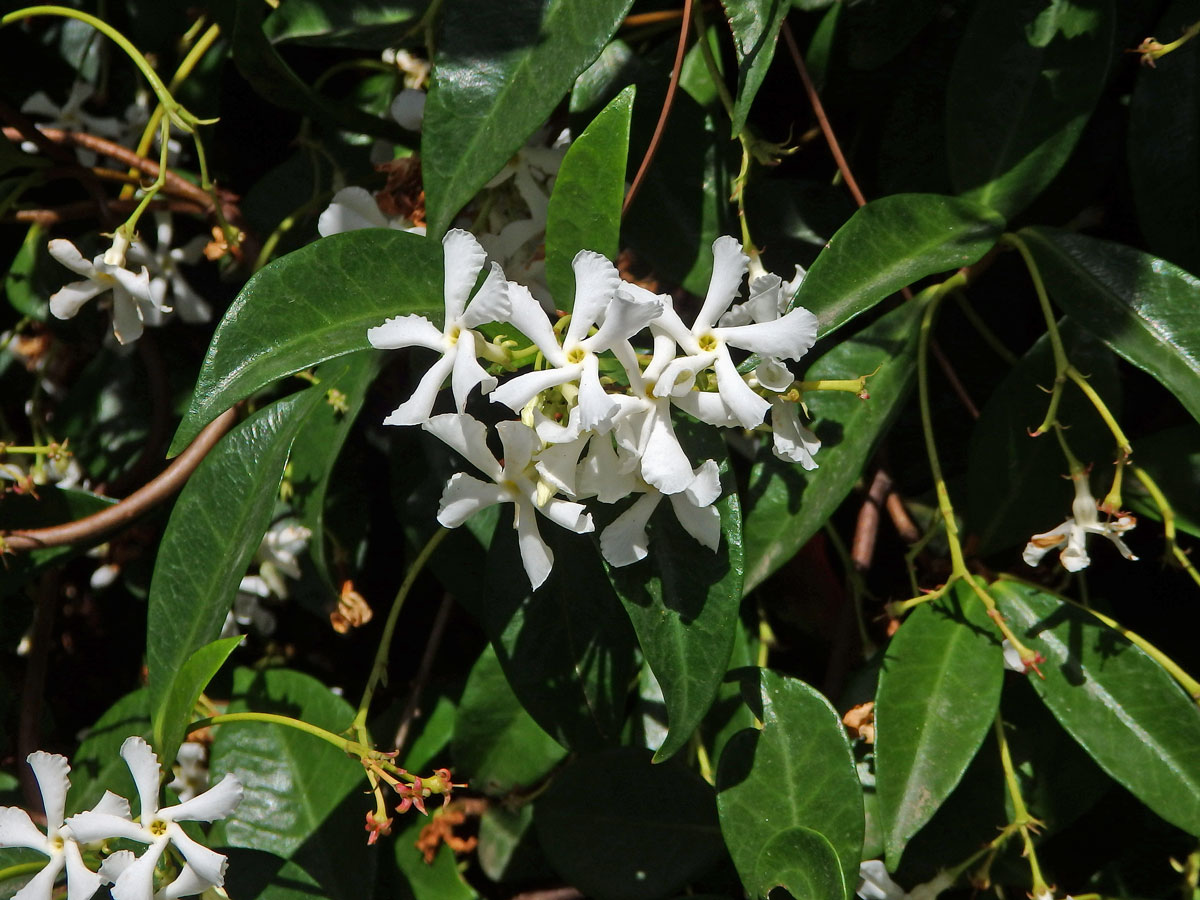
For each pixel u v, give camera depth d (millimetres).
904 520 271
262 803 268
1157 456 251
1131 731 238
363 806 267
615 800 261
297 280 223
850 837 233
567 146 252
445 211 225
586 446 223
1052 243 241
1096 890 259
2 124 280
